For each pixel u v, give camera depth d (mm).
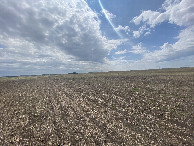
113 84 49969
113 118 22891
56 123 22156
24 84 61312
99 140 17219
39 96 38312
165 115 22359
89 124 21406
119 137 17641
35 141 17484
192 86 38875
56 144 16719
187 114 22000
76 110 27234
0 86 56031
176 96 30703
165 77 59844
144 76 68750
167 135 17234
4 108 29250
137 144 15984
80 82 60969
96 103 30422
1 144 17234
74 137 18109
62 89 47406
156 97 30906
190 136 16625
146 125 20016
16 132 19781
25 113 26406
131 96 33094
